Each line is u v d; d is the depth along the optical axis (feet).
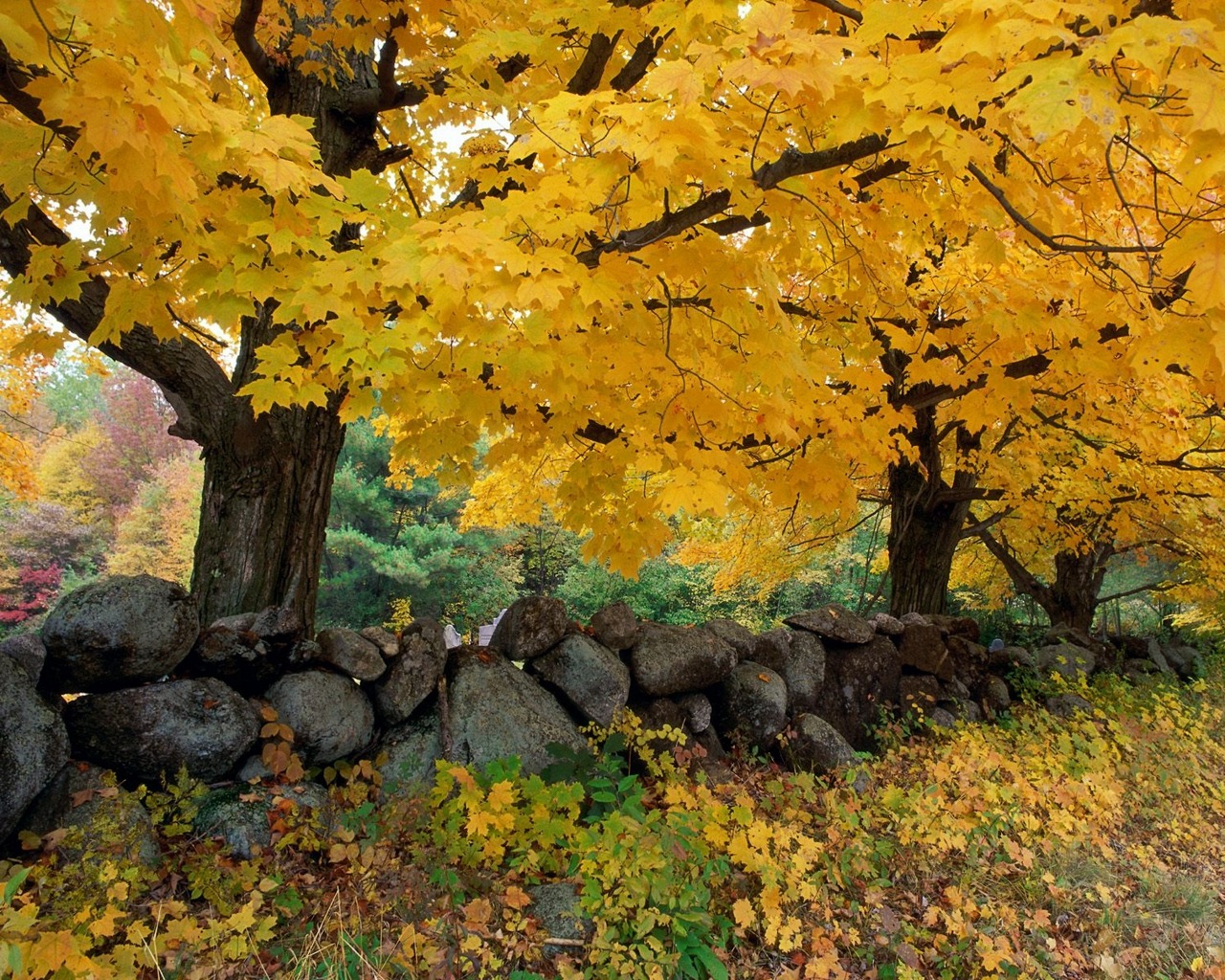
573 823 8.63
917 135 5.37
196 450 90.84
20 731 6.86
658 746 11.59
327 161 11.30
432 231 6.01
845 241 9.29
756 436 11.71
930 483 19.19
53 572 70.33
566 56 9.00
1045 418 16.56
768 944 7.50
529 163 9.06
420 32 10.75
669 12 6.02
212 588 10.75
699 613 64.95
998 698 17.34
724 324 8.20
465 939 6.82
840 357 10.78
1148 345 6.05
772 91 6.08
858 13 5.75
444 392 7.84
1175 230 5.74
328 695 9.13
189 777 7.97
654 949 6.87
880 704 15.19
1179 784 13.42
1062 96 4.02
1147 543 25.35
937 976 7.88
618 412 9.39
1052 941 8.38
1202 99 3.88
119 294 6.24
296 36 10.09
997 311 8.97
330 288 6.41
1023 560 32.58
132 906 6.64
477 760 9.64
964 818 10.13
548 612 11.35
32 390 29.76
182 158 5.16
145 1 4.23
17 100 5.14
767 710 12.83
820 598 66.03
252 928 6.68
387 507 64.95
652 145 5.17
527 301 5.48
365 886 7.34
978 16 4.50
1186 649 28.73
